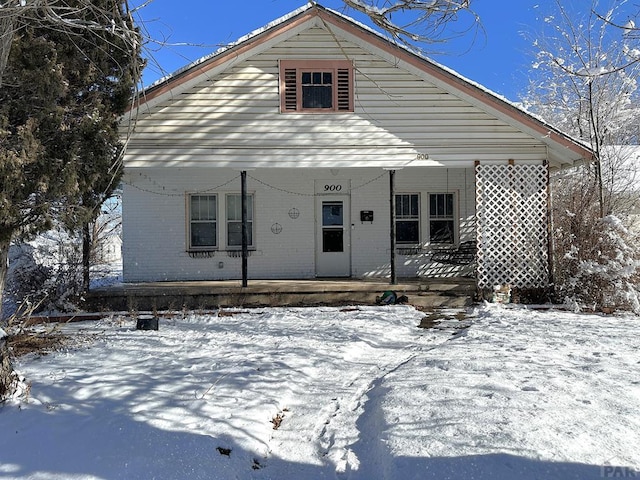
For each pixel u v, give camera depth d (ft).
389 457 12.27
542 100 64.54
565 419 13.65
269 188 45.80
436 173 46.75
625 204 47.37
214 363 20.59
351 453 13.26
